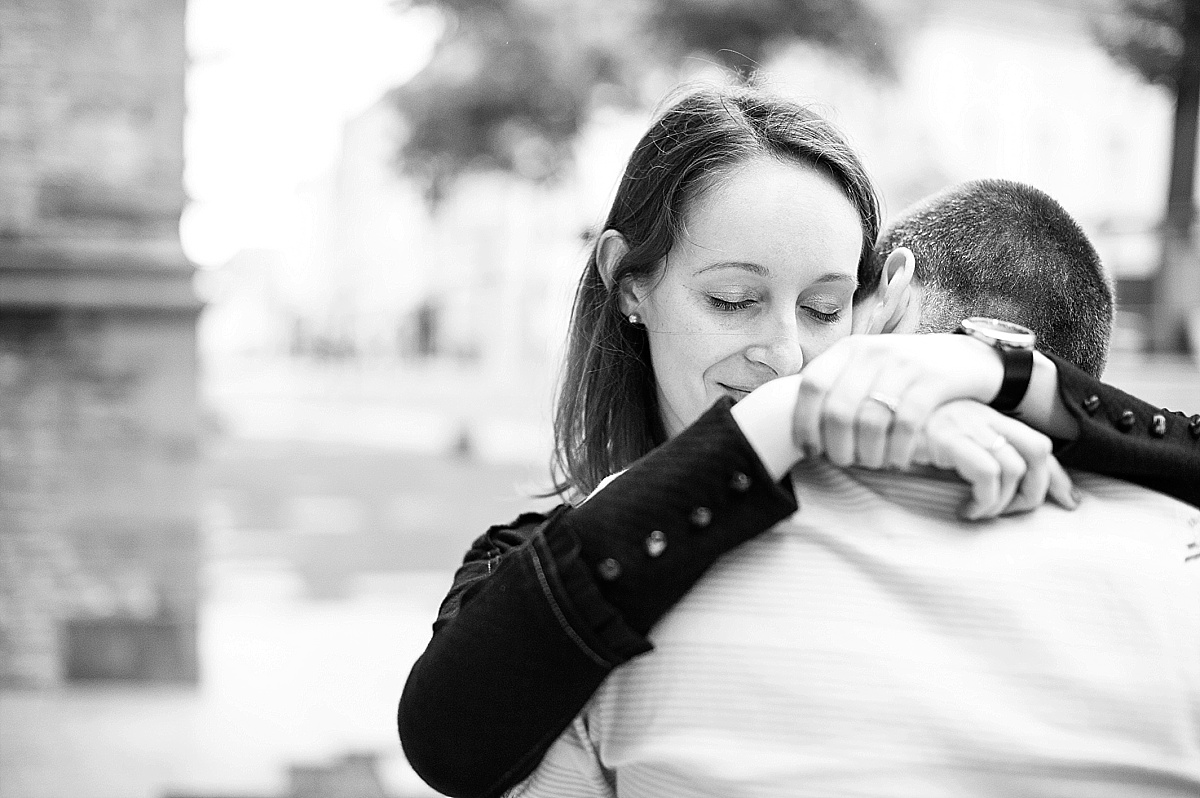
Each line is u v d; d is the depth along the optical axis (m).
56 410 7.51
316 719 6.54
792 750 0.87
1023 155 21.89
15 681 7.26
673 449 0.91
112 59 7.48
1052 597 0.89
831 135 1.17
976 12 21.83
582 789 0.99
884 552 0.90
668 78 14.47
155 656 7.32
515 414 32.53
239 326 73.12
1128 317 12.90
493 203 39.28
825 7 14.01
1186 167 13.27
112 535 7.52
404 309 52.62
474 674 0.92
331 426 31.97
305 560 11.75
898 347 0.91
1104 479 0.98
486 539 1.32
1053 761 0.86
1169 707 0.88
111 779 5.54
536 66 14.78
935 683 0.87
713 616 0.90
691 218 1.12
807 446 0.90
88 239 7.45
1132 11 12.35
